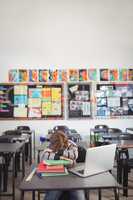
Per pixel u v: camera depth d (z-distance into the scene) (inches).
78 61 287.7
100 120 286.7
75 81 286.8
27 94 285.7
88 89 286.8
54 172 96.2
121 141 189.0
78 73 287.1
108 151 97.5
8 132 250.5
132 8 289.0
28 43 288.0
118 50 289.1
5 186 177.6
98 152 94.6
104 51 288.7
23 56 287.6
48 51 287.7
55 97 286.0
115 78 288.0
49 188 81.0
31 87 285.9
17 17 288.4
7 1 288.4
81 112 286.7
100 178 90.7
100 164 96.0
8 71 286.7
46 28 288.4
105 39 289.1
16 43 287.7
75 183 85.5
